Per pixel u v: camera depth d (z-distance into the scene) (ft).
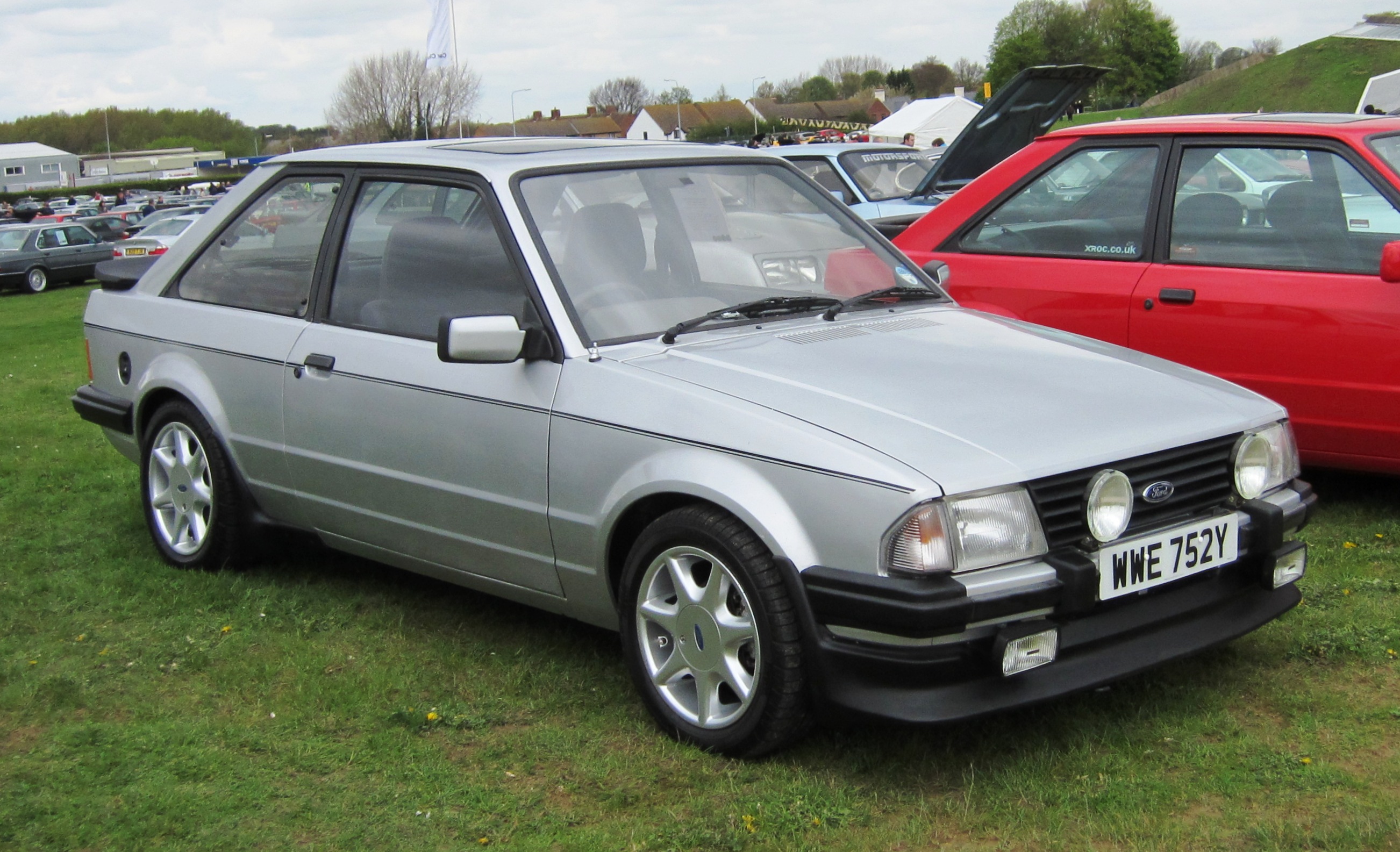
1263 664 12.25
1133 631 10.23
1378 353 15.48
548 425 11.64
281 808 10.16
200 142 440.45
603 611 11.87
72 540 17.87
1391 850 8.89
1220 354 16.78
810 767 10.52
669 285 12.66
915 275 14.49
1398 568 14.62
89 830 9.82
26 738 11.68
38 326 59.31
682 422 10.66
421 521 13.19
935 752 10.69
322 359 13.83
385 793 10.35
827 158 41.63
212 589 15.43
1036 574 9.62
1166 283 17.20
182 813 10.05
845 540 9.60
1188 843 9.20
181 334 15.87
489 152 13.70
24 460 23.40
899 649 9.48
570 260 12.31
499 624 14.21
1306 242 16.38
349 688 12.36
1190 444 10.66
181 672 13.12
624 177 13.33
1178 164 17.58
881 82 393.50
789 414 10.29
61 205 240.12
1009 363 11.65
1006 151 35.65
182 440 16.12
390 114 199.41
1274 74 199.31
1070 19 288.30
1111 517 9.99
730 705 10.85
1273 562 11.08
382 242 13.83
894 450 9.66
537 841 9.57
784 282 13.44
